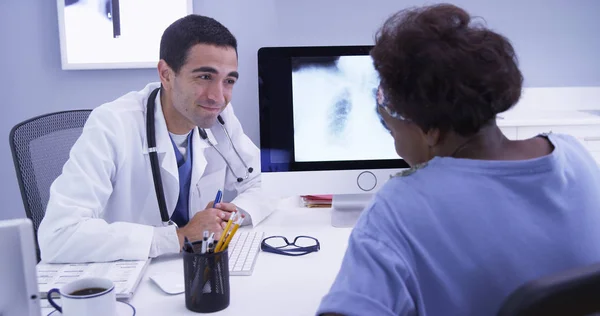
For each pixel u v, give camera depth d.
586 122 1.68
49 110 2.01
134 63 1.96
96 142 1.31
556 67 1.98
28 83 2.00
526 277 0.61
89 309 0.77
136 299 0.93
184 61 1.28
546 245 0.62
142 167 1.40
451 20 0.66
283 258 1.13
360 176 1.38
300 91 1.36
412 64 0.64
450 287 0.61
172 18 1.94
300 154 1.38
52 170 1.50
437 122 0.67
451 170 0.65
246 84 1.99
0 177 2.04
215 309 0.87
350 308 0.58
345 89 1.36
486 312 0.62
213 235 0.98
